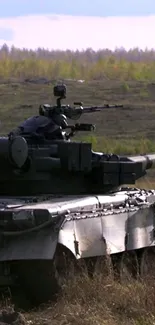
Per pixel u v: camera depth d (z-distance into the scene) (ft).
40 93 225.97
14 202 56.59
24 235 54.24
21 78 288.51
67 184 63.36
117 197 62.28
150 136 178.09
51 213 53.93
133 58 591.37
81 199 59.00
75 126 65.41
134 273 63.93
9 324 48.88
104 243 58.90
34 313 52.95
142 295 53.06
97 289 54.54
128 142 168.76
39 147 61.52
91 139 159.12
